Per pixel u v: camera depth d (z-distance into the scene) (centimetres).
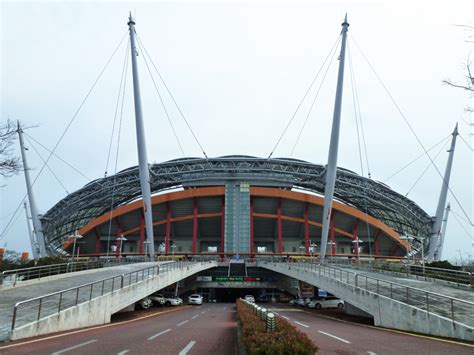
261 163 9112
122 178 9119
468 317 1612
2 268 3198
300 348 632
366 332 1673
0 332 1291
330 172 7800
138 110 8012
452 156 9650
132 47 8112
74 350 1056
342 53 7875
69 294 2238
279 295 7788
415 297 2198
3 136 1495
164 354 1012
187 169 9019
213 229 9762
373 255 9262
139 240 9925
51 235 10144
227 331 1662
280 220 9081
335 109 7825
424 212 9756
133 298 2708
